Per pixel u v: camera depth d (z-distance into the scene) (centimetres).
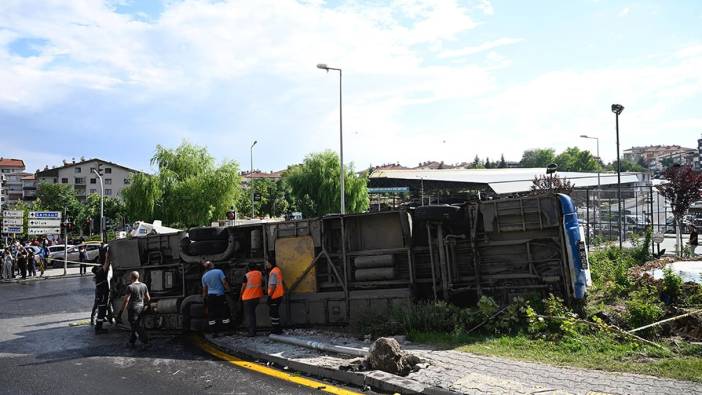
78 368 841
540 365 666
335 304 1047
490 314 892
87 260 3691
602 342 768
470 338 839
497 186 4528
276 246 1115
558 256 935
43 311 1602
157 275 1250
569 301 909
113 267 1330
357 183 4988
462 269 1012
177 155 4428
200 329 1105
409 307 953
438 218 984
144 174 4147
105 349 1009
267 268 1079
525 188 4591
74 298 1928
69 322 1380
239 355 897
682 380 576
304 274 1084
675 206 1995
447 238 991
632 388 552
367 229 1063
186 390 682
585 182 5019
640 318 845
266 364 816
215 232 1171
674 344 757
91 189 11325
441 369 666
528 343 789
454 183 4700
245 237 1200
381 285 1042
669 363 642
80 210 8325
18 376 793
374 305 1014
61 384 738
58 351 994
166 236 1266
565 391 550
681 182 1953
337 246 1094
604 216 2458
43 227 3075
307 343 883
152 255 1298
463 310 919
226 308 1101
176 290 1237
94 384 732
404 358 691
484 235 983
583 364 664
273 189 7988
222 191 4222
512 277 957
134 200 4131
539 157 15438
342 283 1052
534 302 902
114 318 1306
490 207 976
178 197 4197
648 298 987
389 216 1041
